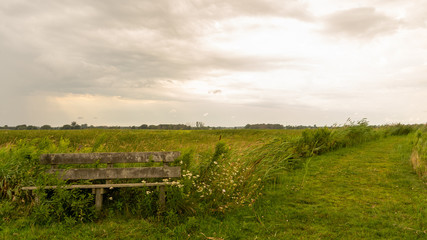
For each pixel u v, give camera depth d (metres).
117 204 5.50
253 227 4.97
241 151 8.35
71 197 5.34
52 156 5.57
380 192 6.95
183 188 5.54
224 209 5.56
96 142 8.11
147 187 5.57
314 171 9.31
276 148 9.53
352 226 5.00
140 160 5.74
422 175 8.17
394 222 5.05
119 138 14.32
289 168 9.70
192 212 5.38
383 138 19.52
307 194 6.90
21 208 5.26
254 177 7.27
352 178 8.34
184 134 20.31
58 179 5.43
